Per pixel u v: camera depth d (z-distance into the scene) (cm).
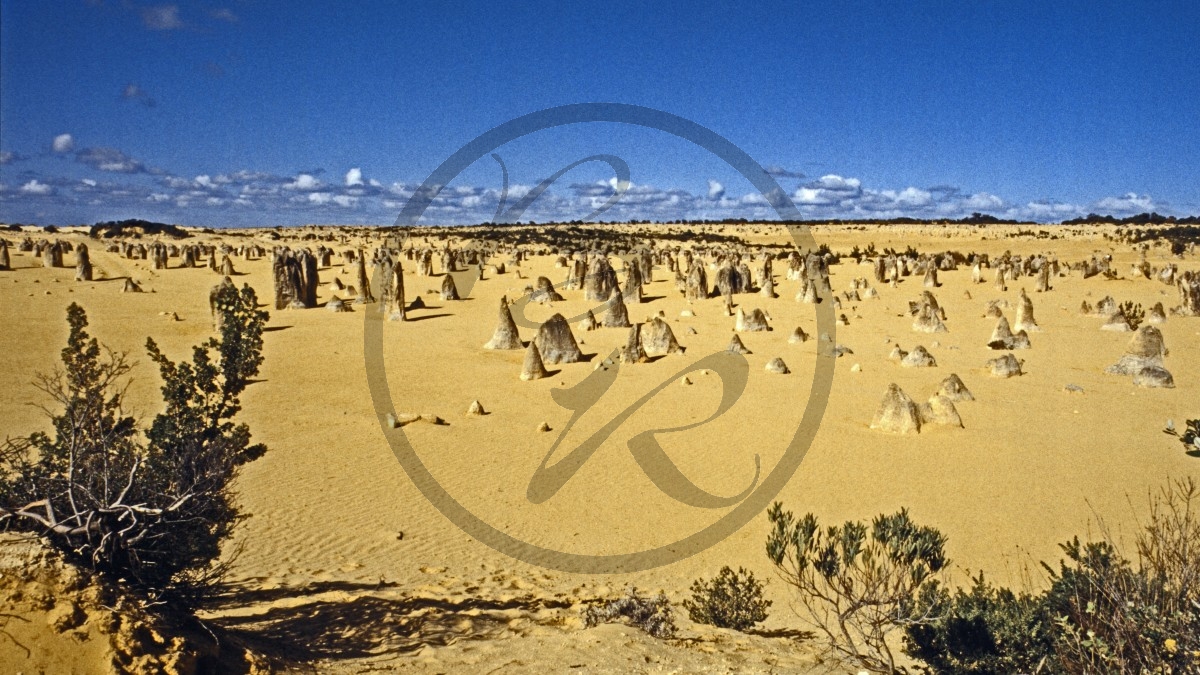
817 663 801
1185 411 2188
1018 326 3716
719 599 994
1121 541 1244
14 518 696
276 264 4438
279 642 782
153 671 579
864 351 3189
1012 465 1689
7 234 10381
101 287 5131
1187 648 571
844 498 1502
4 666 539
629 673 734
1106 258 6475
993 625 743
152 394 2225
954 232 13900
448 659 761
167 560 743
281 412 2106
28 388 2319
